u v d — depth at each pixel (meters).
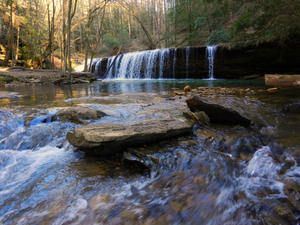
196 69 15.82
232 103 4.98
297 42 11.28
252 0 12.34
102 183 2.08
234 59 14.02
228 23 22.23
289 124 3.45
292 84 7.77
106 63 21.33
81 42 32.22
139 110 4.46
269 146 2.70
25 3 21.31
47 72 15.39
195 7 25.12
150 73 17.98
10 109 4.56
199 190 1.95
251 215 1.59
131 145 2.63
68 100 5.98
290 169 2.17
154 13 32.59
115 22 37.47
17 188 2.04
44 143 3.15
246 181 2.05
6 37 21.30
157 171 2.26
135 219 1.59
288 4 9.16
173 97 6.29
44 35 21.98
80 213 1.67
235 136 2.99
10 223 1.58
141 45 33.12
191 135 3.07
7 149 3.03
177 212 1.67
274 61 12.71
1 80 11.30
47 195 1.92
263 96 5.93
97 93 7.87
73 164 2.49
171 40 29.08
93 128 2.75
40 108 4.70
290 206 1.63
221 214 1.63
